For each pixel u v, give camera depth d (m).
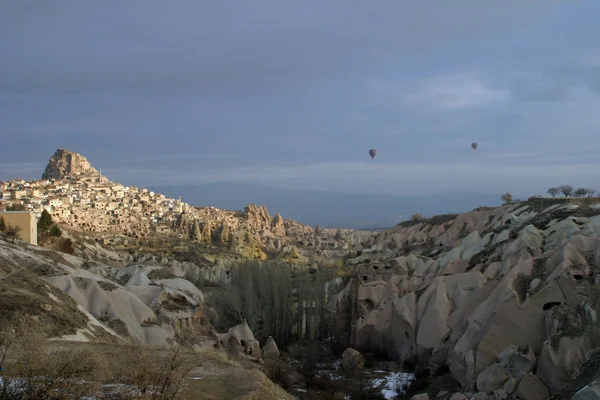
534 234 80.00
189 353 43.38
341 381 65.06
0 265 57.44
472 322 59.91
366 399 58.78
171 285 87.69
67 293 61.97
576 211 89.00
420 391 59.22
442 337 67.00
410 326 71.81
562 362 46.81
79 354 29.00
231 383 35.19
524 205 108.38
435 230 129.88
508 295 57.34
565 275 56.44
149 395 28.19
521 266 63.69
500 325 54.88
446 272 83.69
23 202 180.88
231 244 193.38
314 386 63.97
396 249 130.88
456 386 56.84
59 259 75.81
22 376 26.11
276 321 88.31
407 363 70.31
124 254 141.38
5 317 42.31
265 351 69.00
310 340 87.44
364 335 78.75
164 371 30.61
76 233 138.00
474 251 93.56
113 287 67.56
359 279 86.06
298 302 91.69
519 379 48.03
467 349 57.38
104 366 29.92
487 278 73.25
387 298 80.56
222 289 103.38
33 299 48.38
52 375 26.36
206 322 71.81
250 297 87.00
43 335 42.00
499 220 110.06
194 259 150.00
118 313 62.75
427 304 72.88
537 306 54.81
